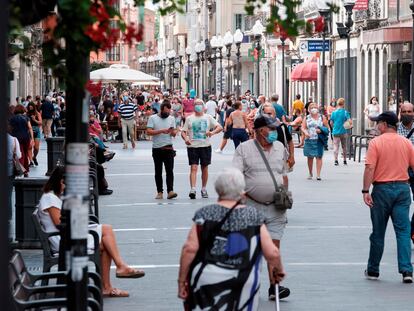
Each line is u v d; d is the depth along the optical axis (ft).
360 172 235.40
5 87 41.50
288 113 525.75
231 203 63.98
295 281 103.30
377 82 384.06
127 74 407.64
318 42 331.77
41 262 113.39
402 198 101.09
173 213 159.94
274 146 91.66
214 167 246.47
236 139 253.65
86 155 54.70
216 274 62.64
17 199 122.21
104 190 188.75
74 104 55.16
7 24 42.01
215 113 468.75
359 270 109.19
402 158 100.48
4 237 41.11
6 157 41.68
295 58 490.08
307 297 95.55
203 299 62.85
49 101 361.10
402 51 343.26
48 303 65.36
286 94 527.40
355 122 390.01
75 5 49.52
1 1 41.27
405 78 343.67
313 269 109.81
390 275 106.22
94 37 51.13
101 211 163.84
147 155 300.61
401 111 127.03
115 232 139.23
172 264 113.70
